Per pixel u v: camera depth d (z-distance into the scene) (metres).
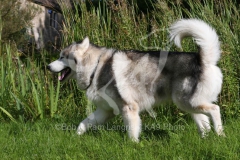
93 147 5.85
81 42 6.73
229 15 8.62
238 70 8.22
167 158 5.36
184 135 6.36
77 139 6.38
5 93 8.80
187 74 6.14
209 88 6.07
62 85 9.23
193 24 6.05
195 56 6.17
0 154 5.77
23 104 8.38
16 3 14.03
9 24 12.90
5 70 9.02
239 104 8.02
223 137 5.88
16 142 6.29
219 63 8.04
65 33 9.34
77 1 10.06
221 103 8.12
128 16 8.93
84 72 6.74
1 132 7.04
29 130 7.27
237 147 5.46
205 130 6.27
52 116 8.34
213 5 9.38
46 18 19.64
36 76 9.05
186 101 6.17
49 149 5.88
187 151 5.45
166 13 8.63
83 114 8.59
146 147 5.86
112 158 5.39
